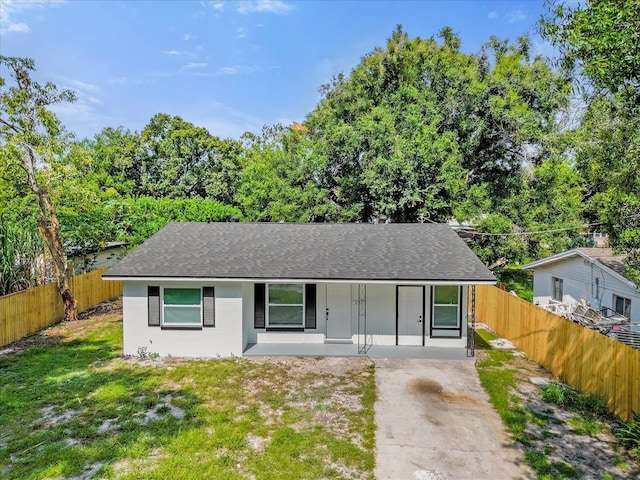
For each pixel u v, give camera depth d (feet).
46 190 49.65
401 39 91.71
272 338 42.68
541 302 64.39
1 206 58.59
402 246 45.47
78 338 44.98
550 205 73.82
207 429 25.48
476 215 73.97
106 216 67.15
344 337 42.68
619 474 21.06
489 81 75.66
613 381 27.71
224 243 46.34
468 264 40.47
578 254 54.44
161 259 41.52
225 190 125.59
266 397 30.32
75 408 28.25
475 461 22.45
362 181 70.44
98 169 114.32
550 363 35.96
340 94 91.35
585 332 30.86
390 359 38.47
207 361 38.01
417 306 41.96
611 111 30.25
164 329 39.24
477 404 29.58
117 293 68.95
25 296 45.47
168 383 32.76
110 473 20.83
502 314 47.42
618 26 23.11
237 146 134.92
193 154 127.13
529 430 25.82
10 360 37.83
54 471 20.97
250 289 42.42
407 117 72.95
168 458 22.27
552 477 20.83
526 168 74.54
